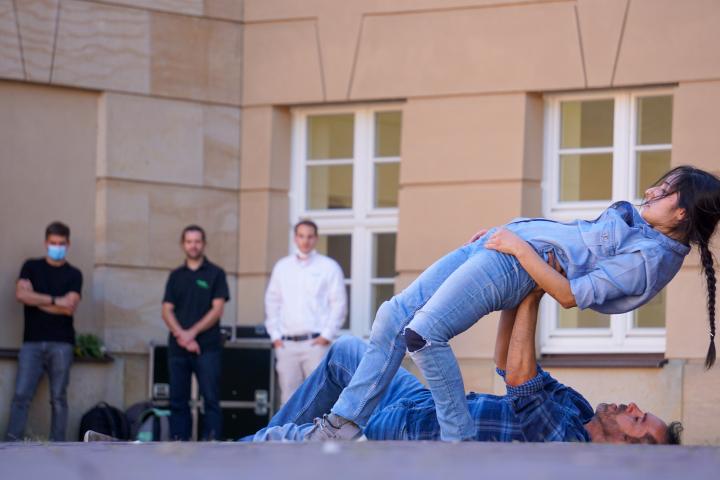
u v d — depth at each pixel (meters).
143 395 29.25
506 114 28.14
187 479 8.75
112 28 29.41
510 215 27.97
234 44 30.47
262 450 11.34
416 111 28.88
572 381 27.03
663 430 14.34
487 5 28.38
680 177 14.12
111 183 29.31
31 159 28.86
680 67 26.80
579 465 9.48
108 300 29.16
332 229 30.33
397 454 10.66
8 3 28.47
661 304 27.22
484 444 12.39
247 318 30.14
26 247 28.66
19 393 27.14
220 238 30.22
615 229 13.90
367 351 14.55
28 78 28.62
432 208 28.62
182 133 29.97
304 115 30.59
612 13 27.39
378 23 29.36
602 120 28.09
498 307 14.01
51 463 10.20
